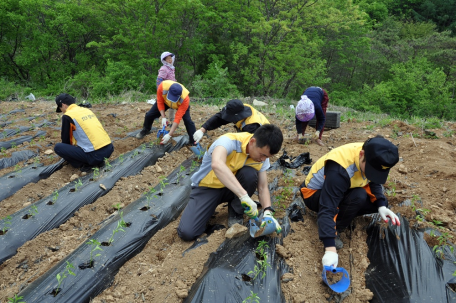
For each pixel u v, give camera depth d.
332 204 2.59
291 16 17.75
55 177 4.56
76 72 20.31
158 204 3.69
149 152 5.09
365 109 21.12
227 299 2.34
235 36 20.73
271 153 2.67
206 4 19.02
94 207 3.84
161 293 2.49
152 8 17.19
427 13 37.84
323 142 5.59
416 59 23.70
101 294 2.64
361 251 2.84
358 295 2.40
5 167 4.93
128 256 3.01
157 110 5.41
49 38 18.25
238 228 2.94
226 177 2.68
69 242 3.33
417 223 3.03
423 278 2.45
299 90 23.17
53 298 2.51
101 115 7.46
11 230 3.45
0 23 17.67
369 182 2.84
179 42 19.25
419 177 4.04
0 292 2.77
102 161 4.79
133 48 18.20
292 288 2.46
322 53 24.36
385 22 29.08
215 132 6.27
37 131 6.28
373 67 24.64
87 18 19.61
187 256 2.80
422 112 20.17
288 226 3.11
